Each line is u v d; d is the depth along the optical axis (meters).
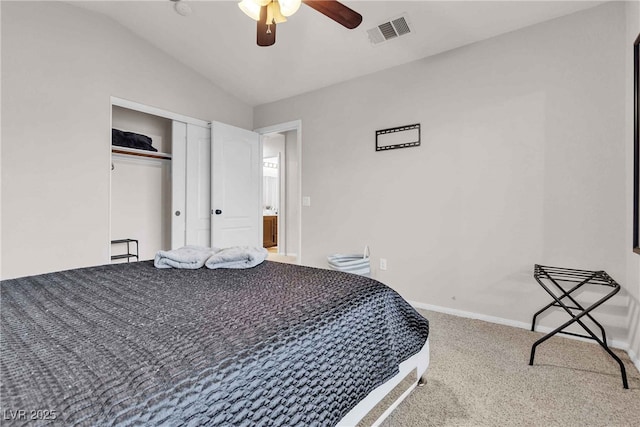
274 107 3.88
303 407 0.76
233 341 0.73
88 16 2.60
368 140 3.07
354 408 0.99
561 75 2.12
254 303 0.99
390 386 1.17
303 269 1.51
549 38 2.17
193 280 1.29
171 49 3.11
